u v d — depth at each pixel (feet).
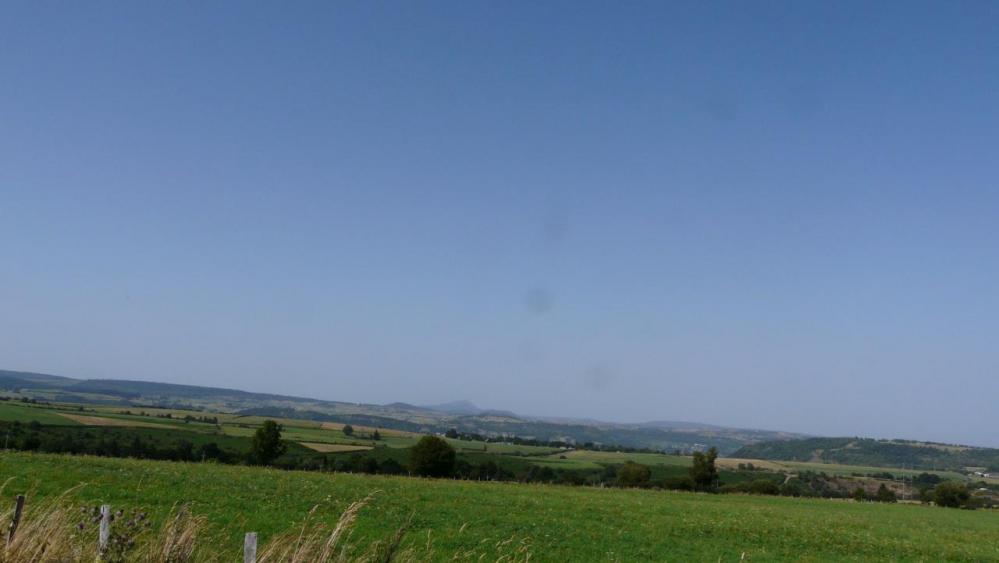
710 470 294.46
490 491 162.91
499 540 84.38
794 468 480.64
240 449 284.82
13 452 145.79
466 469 298.97
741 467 449.48
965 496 281.33
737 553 97.35
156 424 346.13
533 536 93.15
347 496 117.80
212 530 58.95
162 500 88.22
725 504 191.01
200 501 91.35
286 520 80.18
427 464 242.99
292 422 522.88
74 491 88.33
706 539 109.81
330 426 521.65
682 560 87.30
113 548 29.01
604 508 143.13
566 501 152.66
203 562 34.55
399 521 90.74
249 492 107.34
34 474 101.86
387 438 443.73
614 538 100.17
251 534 26.37
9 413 294.87
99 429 287.28
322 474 175.32
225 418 494.18
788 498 250.37
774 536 119.03
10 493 80.38
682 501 189.57
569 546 88.58
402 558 37.86
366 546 68.18
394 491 138.41
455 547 74.95
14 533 30.25
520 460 377.09
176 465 156.04
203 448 259.19
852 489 368.07
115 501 83.05
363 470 268.00
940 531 155.33
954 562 107.96
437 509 112.06
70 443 230.27
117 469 125.49
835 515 178.09
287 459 274.98
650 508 154.30
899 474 469.98
